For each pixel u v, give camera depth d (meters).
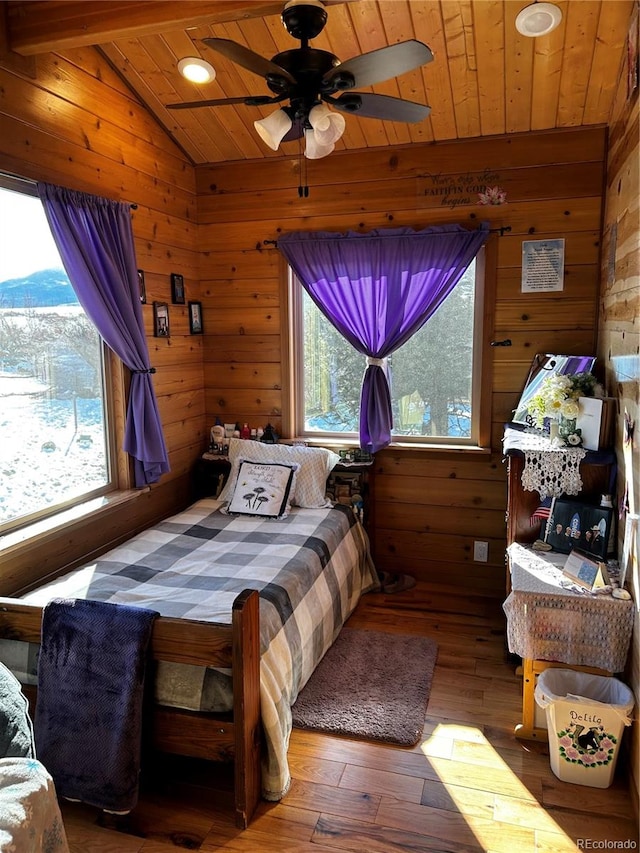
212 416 4.11
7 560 2.47
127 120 3.18
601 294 3.23
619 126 2.77
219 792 2.17
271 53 2.91
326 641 2.96
